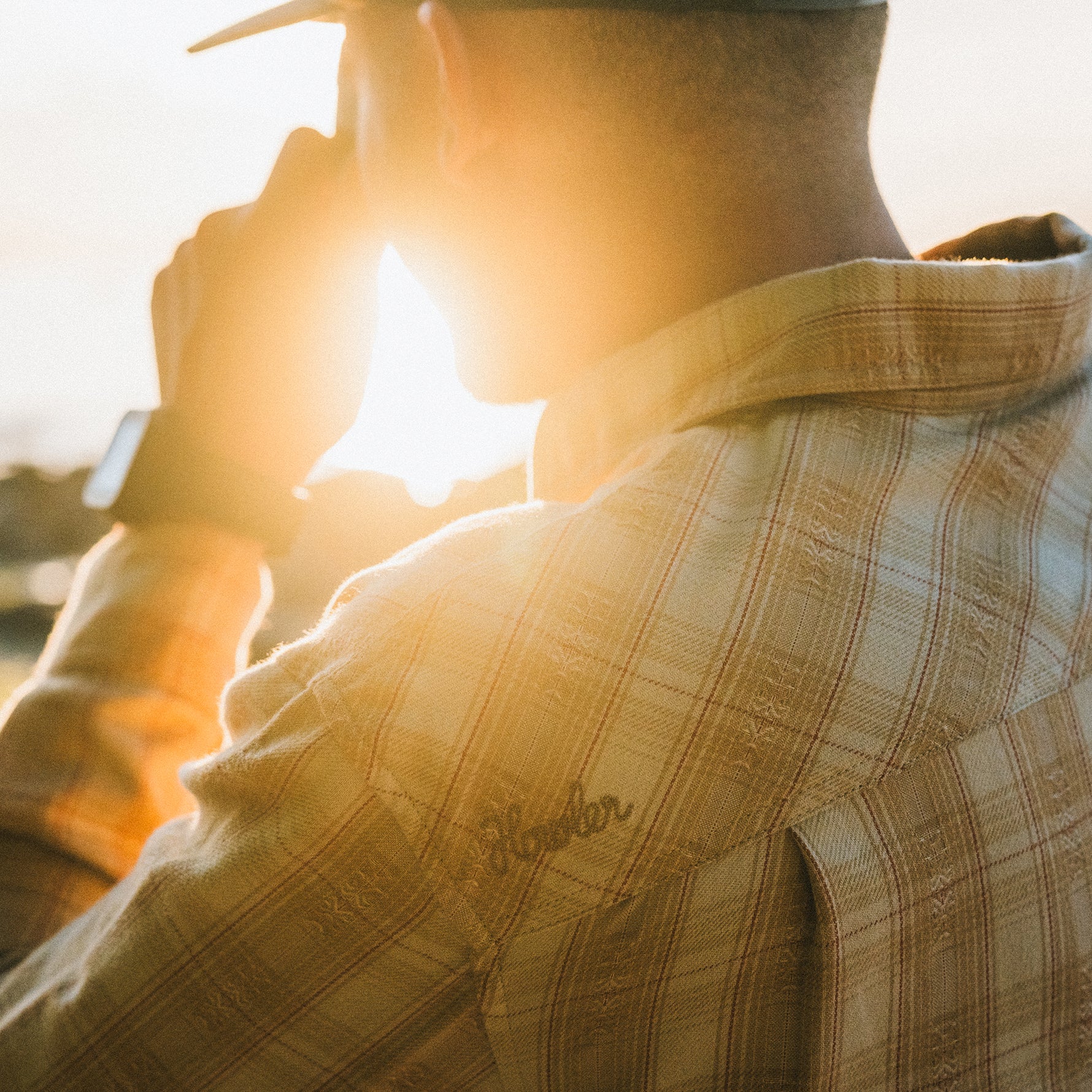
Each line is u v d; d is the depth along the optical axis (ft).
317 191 2.84
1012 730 1.91
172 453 2.82
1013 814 1.90
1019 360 1.96
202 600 2.76
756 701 1.80
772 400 1.96
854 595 1.84
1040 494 2.06
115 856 2.48
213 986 1.91
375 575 1.99
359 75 2.46
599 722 1.80
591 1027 1.86
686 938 1.82
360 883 1.83
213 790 1.97
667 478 1.93
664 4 1.92
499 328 2.31
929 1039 1.86
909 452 1.93
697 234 2.04
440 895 1.81
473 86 2.06
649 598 1.83
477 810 1.80
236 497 2.84
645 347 2.09
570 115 2.04
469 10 2.03
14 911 2.40
